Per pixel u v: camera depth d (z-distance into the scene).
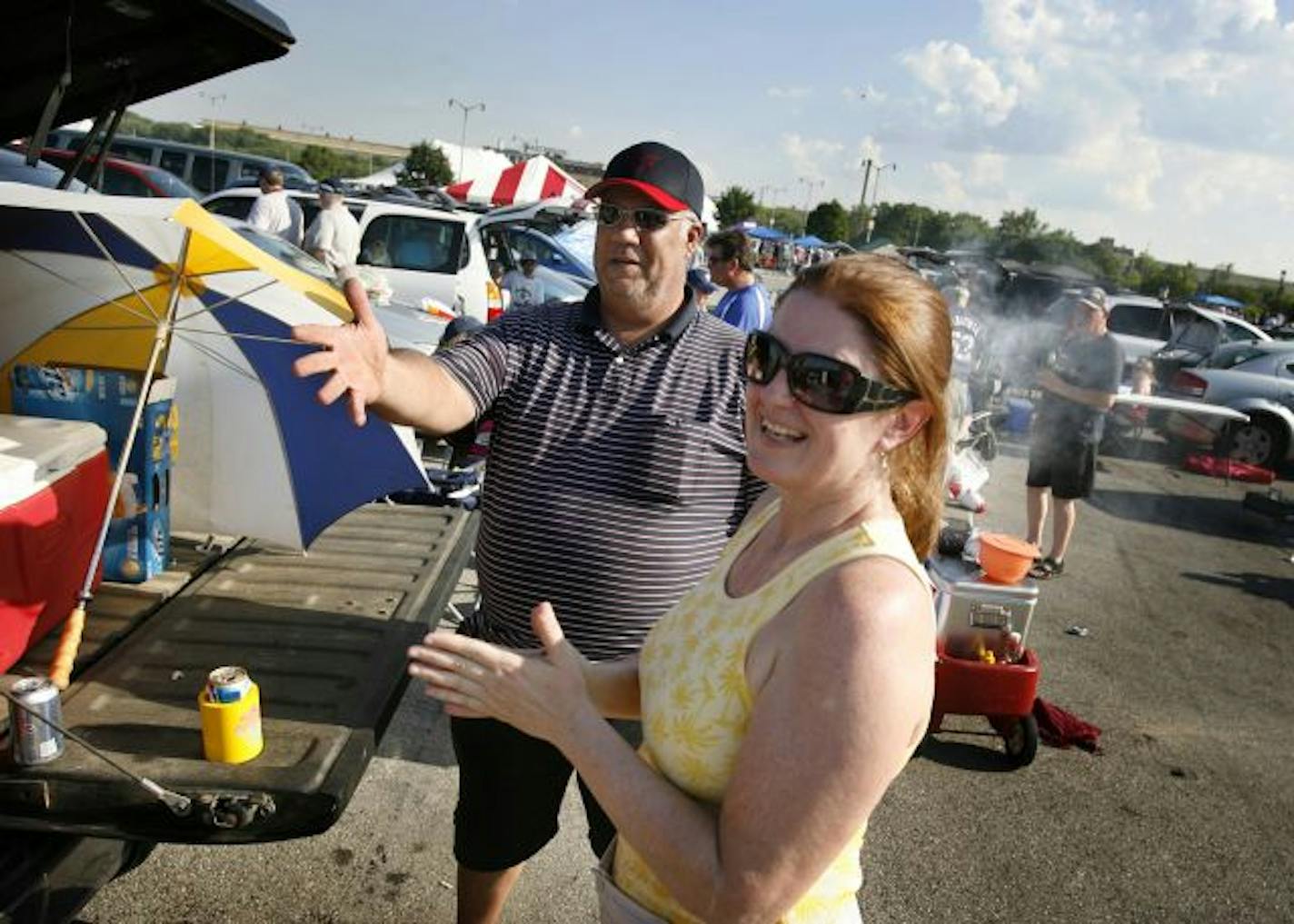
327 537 3.02
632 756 1.21
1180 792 3.70
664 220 2.05
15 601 1.98
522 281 10.24
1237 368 10.48
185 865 2.71
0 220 2.33
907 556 1.15
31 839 1.66
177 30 2.16
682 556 2.16
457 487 4.24
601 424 2.12
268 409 2.60
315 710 1.97
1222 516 8.45
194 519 2.77
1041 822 3.40
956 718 4.06
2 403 2.50
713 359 2.18
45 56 2.22
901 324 1.14
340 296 2.34
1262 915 3.01
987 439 7.45
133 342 2.54
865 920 2.83
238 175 16.91
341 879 2.72
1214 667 5.00
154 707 1.93
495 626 2.24
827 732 1.05
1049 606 5.68
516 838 2.23
